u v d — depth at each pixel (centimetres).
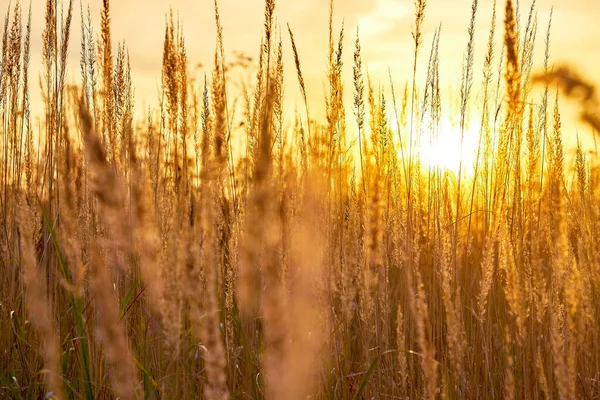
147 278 75
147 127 118
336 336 110
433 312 112
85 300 101
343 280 107
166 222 89
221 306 107
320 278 100
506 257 93
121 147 106
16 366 110
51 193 115
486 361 105
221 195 99
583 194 116
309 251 31
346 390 106
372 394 112
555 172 103
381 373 112
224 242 106
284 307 31
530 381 105
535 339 105
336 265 114
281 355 30
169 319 77
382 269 116
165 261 77
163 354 96
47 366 84
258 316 100
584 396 100
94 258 47
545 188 107
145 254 70
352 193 117
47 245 109
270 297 31
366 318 109
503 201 112
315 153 104
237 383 104
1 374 97
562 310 95
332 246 114
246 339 96
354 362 117
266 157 33
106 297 48
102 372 95
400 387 111
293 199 96
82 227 95
